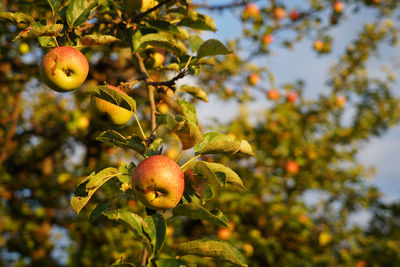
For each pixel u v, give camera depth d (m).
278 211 5.06
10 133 5.72
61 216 6.27
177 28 2.04
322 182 6.48
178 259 1.27
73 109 6.47
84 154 6.72
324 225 6.00
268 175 5.89
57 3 1.75
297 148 6.21
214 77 5.80
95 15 1.99
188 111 1.83
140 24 2.06
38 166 6.39
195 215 1.30
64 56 1.58
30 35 1.58
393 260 5.20
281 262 5.09
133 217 1.27
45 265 5.63
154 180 1.27
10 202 5.96
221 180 1.34
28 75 4.86
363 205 6.51
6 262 5.85
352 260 5.11
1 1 2.66
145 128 5.03
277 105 6.16
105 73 4.38
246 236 4.71
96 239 5.10
